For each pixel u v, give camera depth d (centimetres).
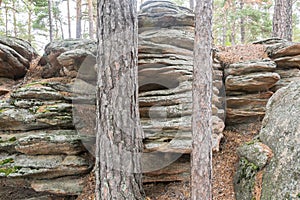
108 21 405
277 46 665
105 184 403
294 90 481
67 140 526
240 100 613
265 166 421
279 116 467
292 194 334
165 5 614
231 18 1491
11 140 543
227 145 579
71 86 587
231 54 696
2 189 552
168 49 568
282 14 898
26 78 709
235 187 477
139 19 607
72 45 652
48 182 528
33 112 543
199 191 392
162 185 526
